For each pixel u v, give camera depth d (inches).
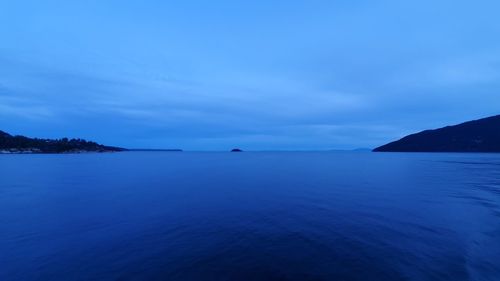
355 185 1861.5
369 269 579.8
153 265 605.0
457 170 3043.8
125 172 2918.3
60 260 639.8
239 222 923.4
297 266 593.9
